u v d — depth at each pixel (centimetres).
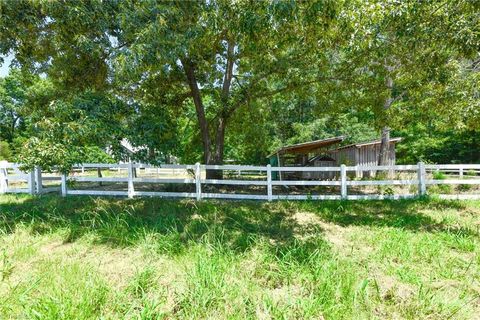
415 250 436
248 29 594
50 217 609
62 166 531
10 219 617
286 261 381
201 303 290
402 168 847
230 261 391
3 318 268
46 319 256
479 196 836
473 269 381
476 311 294
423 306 292
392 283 338
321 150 1357
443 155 2097
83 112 560
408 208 744
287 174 1244
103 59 707
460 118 721
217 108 1081
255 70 954
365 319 276
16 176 952
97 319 265
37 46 701
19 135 3309
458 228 560
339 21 684
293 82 948
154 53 559
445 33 571
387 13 614
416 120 861
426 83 722
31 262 397
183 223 589
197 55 904
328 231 561
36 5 545
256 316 277
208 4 645
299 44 807
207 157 1084
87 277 341
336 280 335
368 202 807
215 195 852
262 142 1458
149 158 662
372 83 884
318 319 274
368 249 459
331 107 1047
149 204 760
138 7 568
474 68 931
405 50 691
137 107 695
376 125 938
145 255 419
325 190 1071
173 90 1125
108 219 585
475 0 529
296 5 543
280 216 674
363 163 1645
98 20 570
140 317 263
